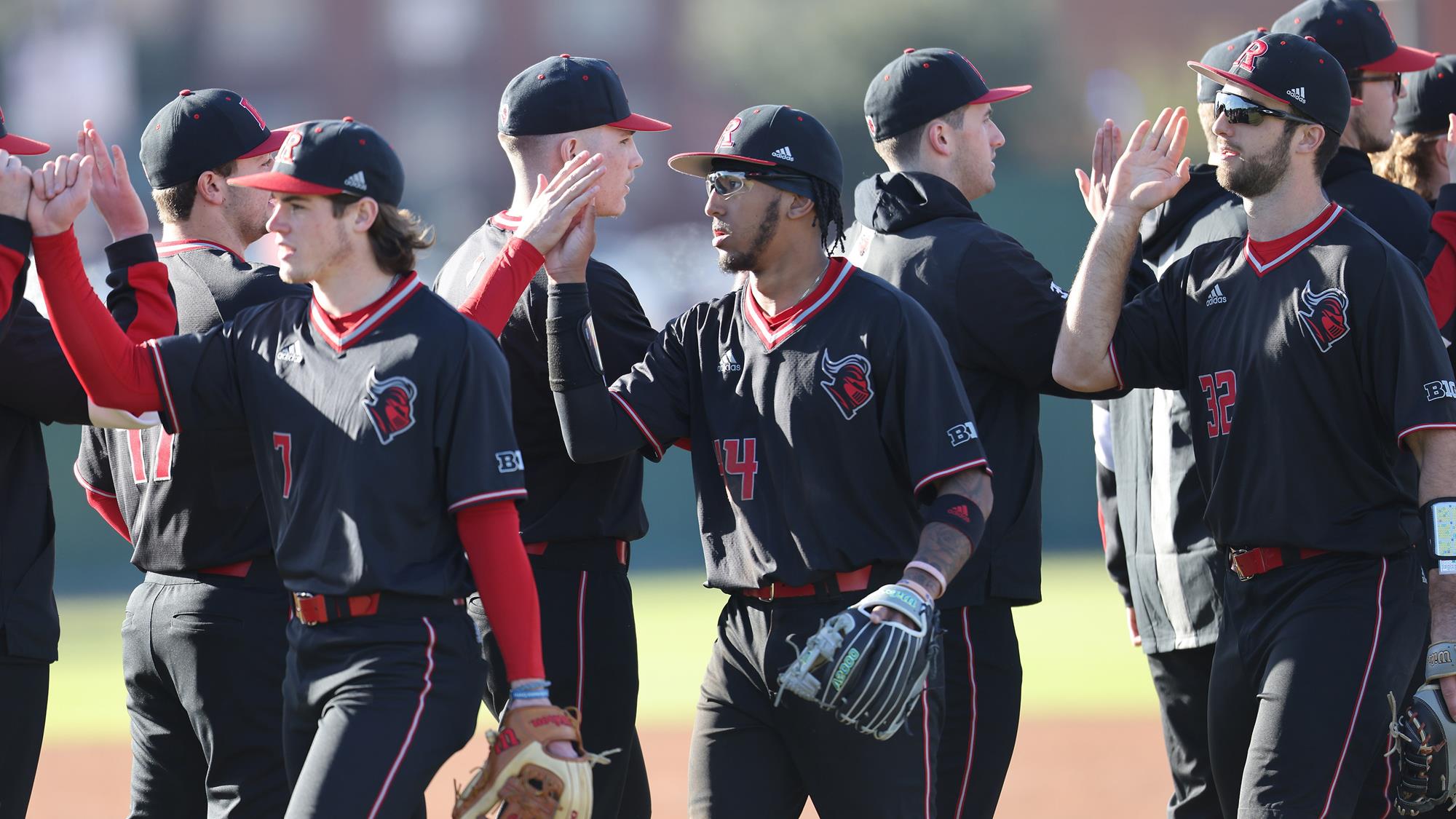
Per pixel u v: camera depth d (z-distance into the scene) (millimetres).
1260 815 15203
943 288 17281
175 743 17062
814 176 15148
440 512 13898
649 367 16391
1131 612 21469
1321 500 15617
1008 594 17234
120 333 14469
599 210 18031
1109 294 16469
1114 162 18422
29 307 15906
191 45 146500
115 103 138750
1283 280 15773
